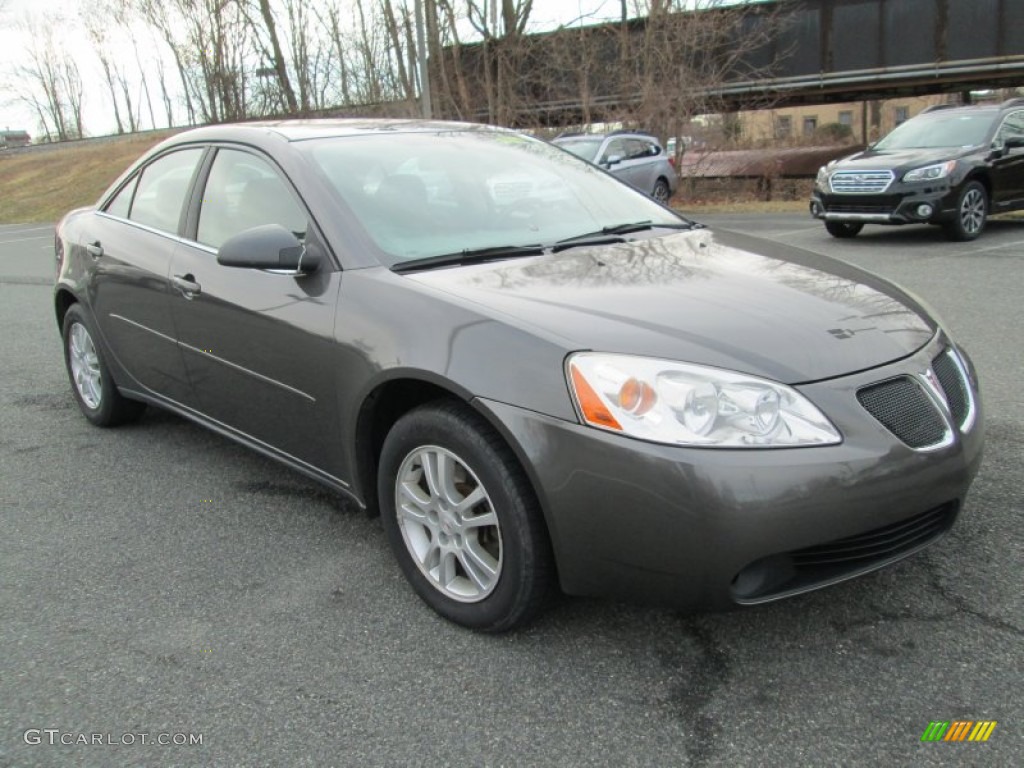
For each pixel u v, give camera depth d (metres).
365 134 3.67
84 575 3.13
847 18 25.41
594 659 2.50
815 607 2.70
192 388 3.77
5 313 8.67
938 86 29.34
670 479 2.16
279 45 27.20
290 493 3.81
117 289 4.12
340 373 2.87
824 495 2.18
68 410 5.19
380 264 2.94
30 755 2.19
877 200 10.70
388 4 23.83
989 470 3.60
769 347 2.37
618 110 22.28
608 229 3.53
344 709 2.33
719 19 21.86
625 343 2.34
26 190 36.12
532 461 2.32
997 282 7.64
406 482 2.78
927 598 2.71
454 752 2.15
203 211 3.71
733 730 2.18
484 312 2.54
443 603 2.72
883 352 2.49
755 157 24.25
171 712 2.34
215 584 3.03
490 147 3.90
